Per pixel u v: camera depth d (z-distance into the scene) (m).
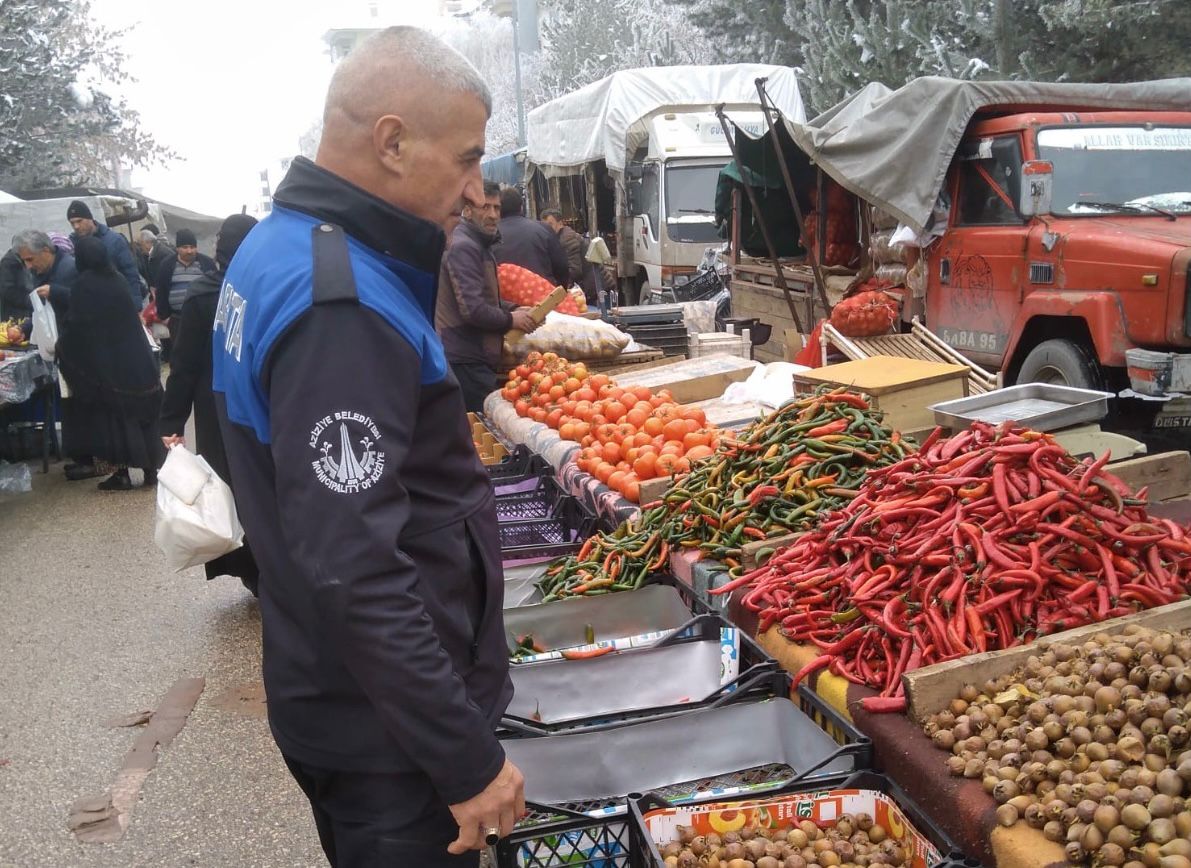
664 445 4.57
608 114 15.38
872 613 2.63
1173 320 6.02
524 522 4.52
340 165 1.78
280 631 1.82
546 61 36.88
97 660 5.36
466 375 6.53
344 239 1.71
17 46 22.56
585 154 16.45
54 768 4.24
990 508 2.74
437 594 1.81
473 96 1.79
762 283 11.27
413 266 1.78
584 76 31.73
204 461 5.31
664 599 3.48
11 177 22.59
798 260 11.84
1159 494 3.79
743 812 2.21
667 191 15.09
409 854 1.81
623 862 2.24
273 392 1.64
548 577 3.82
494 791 1.71
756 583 3.07
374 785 1.80
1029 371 7.10
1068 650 2.35
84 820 3.83
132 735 4.50
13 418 10.47
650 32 29.97
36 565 7.10
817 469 3.57
